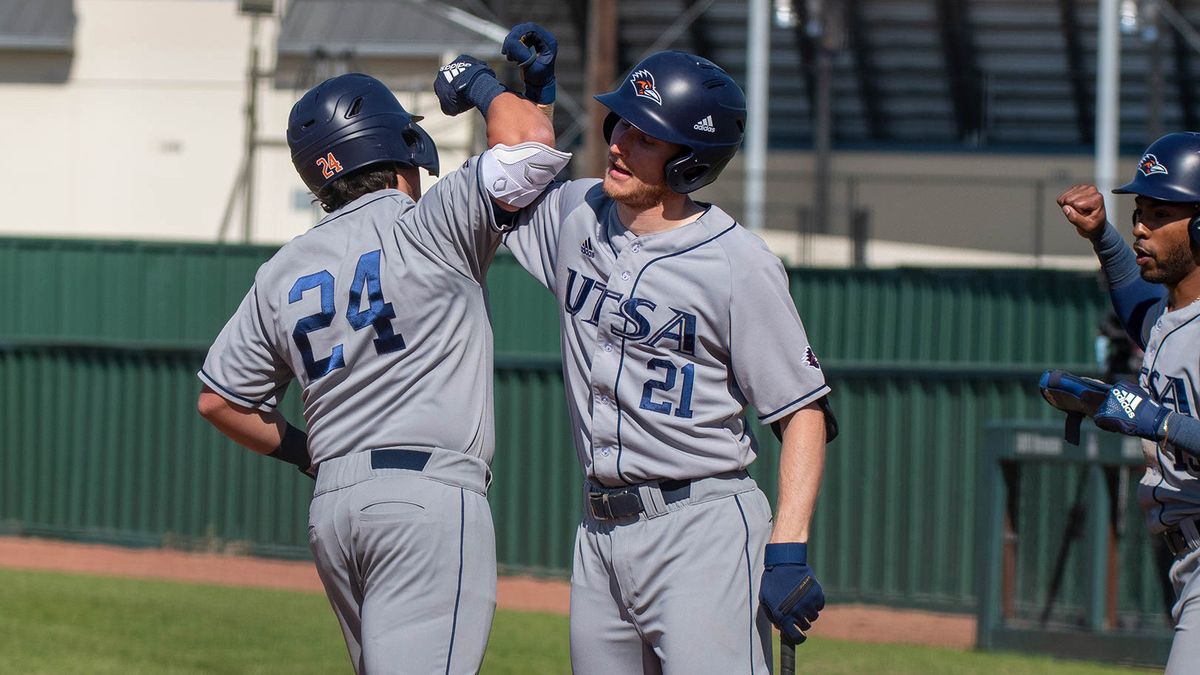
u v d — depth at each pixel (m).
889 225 118.38
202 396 15.80
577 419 15.26
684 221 14.62
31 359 59.44
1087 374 45.75
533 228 15.72
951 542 47.00
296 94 93.44
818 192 113.56
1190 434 15.24
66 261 80.38
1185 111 134.38
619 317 14.52
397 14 92.81
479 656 14.91
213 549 56.09
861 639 39.78
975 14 120.62
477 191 14.82
